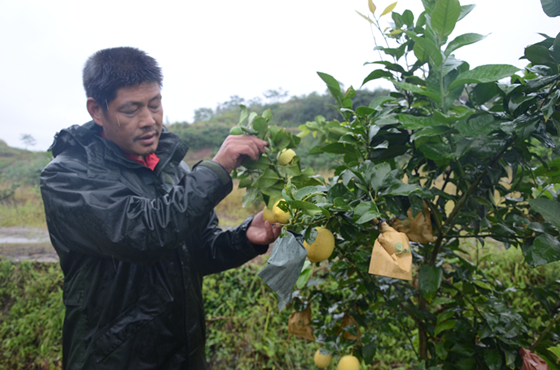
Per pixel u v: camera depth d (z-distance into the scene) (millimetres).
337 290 1921
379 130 1340
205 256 1815
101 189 1350
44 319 3686
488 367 1349
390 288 1628
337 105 1489
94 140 1486
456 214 1266
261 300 3535
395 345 3025
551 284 1604
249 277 3795
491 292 1570
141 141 1485
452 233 1428
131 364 1454
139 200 1352
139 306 1472
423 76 1259
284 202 1020
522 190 1400
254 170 1601
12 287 4094
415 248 1553
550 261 981
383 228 944
